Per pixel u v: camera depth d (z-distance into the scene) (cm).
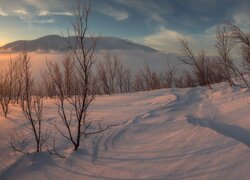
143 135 600
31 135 670
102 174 439
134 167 443
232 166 387
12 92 1115
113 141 581
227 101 809
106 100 1208
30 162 505
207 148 459
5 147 602
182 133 559
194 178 381
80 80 586
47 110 993
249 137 521
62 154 529
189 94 1091
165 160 448
